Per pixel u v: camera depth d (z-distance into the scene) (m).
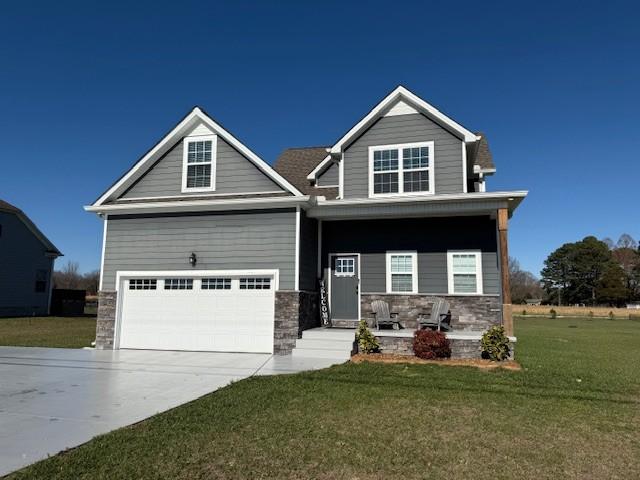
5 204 28.59
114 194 13.48
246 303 11.99
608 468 4.17
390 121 13.38
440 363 9.98
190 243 12.54
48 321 24.12
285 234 11.92
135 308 12.70
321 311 13.38
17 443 4.69
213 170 13.02
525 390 7.52
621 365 11.16
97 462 4.11
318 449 4.52
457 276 12.87
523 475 3.98
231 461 4.17
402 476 3.90
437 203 11.77
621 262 72.38
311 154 18.72
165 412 5.91
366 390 7.30
